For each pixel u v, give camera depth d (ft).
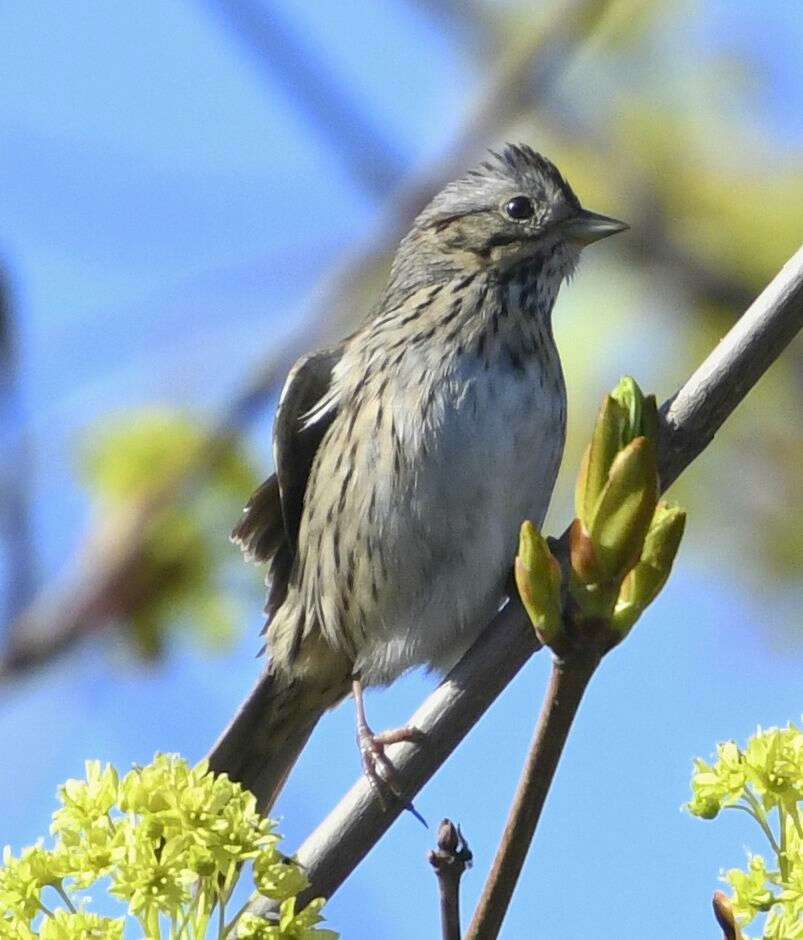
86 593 22.49
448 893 15.58
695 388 18.56
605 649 14.25
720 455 31.55
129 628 22.75
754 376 18.52
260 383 23.80
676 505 15.44
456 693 20.39
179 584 23.04
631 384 14.52
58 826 15.70
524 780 14.58
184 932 15.52
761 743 16.02
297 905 20.13
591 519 14.21
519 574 14.30
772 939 15.34
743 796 15.93
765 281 31.83
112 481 23.35
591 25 25.52
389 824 20.31
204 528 23.47
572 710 14.33
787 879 15.56
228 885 15.47
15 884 15.42
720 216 32.30
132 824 15.61
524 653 20.33
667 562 14.26
